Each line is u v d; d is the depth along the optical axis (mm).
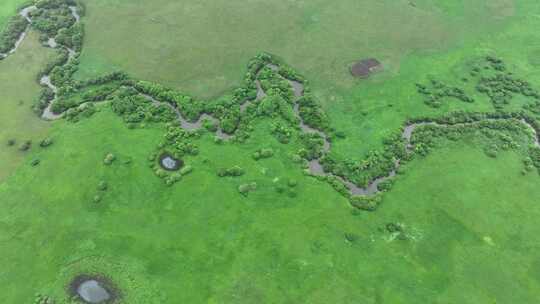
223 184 59156
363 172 60906
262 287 49625
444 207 57469
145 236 53875
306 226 55000
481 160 63062
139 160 61906
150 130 65938
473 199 58406
